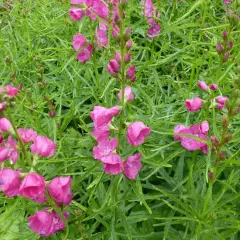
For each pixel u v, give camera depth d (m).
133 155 0.37
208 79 0.45
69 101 0.52
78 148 0.45
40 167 0.41
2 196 0.42
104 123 0.32
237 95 0.30
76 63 0.55
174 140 0.40
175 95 0.48
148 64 0.50
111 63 0.31
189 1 0.64
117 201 0.37
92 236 0.37
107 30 0.46
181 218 0.34
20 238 0.39
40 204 0.38
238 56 0.48
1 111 0.29
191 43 0.50
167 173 0.41
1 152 0.30
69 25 0.62
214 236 0.36
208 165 0.34
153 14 0.57
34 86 0.53
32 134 0.32
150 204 0.40
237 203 0.39
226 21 0.52
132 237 0.37
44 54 0.63
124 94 0.33
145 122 0.42
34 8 0.73
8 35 0.64
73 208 0.40
